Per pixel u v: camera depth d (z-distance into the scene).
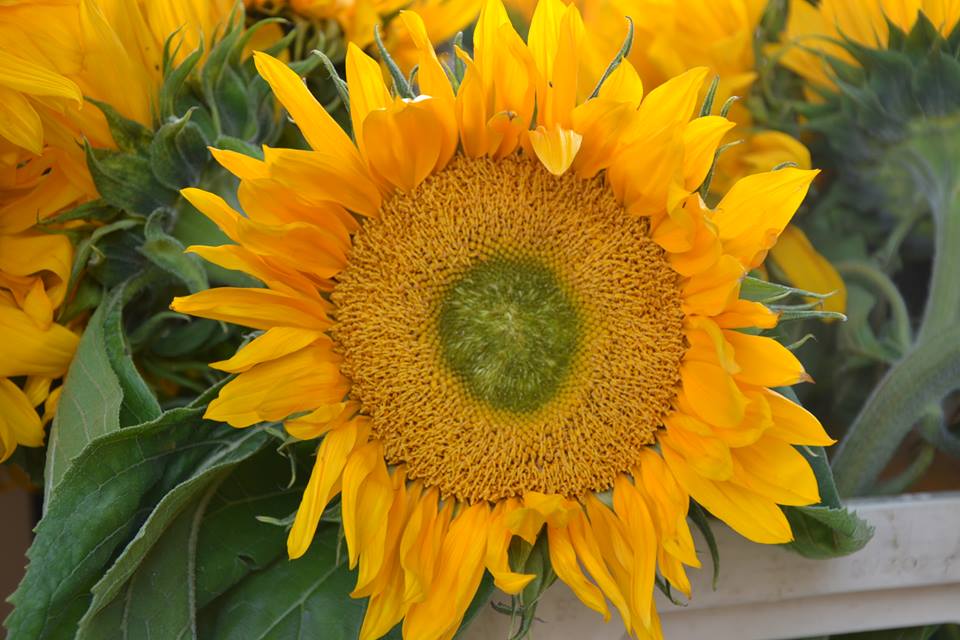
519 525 0.45
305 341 0.46
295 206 0.45
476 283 0.47
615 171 0.46
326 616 0.48
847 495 0.57
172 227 0.51
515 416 0.47
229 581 0.48
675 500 0.46
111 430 0.47
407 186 0.46
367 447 0.47
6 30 0.48
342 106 0.56
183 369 0.55
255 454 0.50
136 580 0.47
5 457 0.51
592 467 0.47
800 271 0.59
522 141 0.46
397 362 0.47
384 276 0.47
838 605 0.52
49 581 0.45
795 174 0.44
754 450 0.45
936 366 0.57
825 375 0.62
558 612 0.49
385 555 0.46
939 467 0.67
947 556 0.51
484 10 0.44
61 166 0.50
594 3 0.57
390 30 0.56
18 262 0.50
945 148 0.57
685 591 0.45
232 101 0.51
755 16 0.57
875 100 0.56
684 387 0.46
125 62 0.49
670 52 0.56
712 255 0.44
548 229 0.47
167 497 0.45
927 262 0.67
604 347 0.47
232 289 0.45
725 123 0.44
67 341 0.51
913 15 0.55
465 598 0.46
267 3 0.54
